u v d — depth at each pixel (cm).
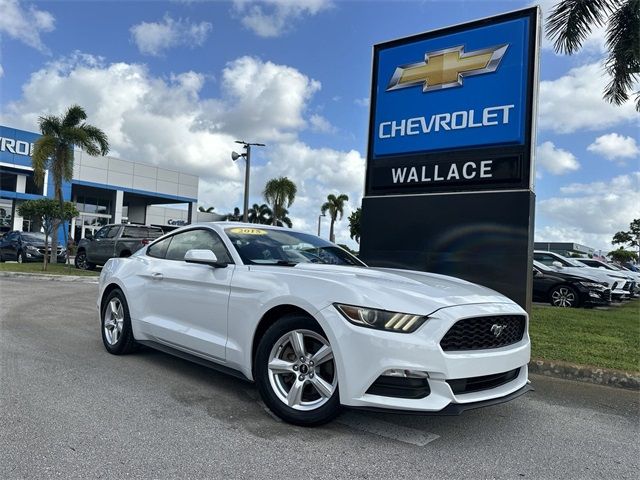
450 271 768
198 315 470
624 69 1263
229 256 469
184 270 495
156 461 316
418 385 336
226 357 434
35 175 2214
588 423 427
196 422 384
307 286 383
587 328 872
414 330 338
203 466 312
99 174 4153
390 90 847
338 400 358
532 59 725
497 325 373
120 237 1838
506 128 738
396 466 324
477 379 357
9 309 916
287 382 396
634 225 6088
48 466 304
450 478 311
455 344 349
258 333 415
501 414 439
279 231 538
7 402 411
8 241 2428
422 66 816
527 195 716
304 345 381
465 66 777
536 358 611
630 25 1212
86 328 747
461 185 771
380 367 334
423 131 810
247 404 428
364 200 857
